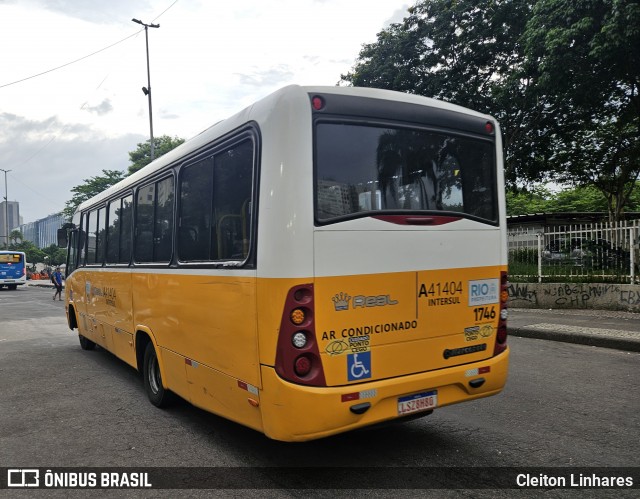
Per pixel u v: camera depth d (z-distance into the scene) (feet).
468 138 14.08
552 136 57.57
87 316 27.81
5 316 54.03
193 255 14.89
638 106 49.06
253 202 11.80
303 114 11.25
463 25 54.39
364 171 11.98
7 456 14.34
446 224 13.10
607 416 16.49
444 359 12.89
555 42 39.27
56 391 21.40
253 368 11.61
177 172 16.12
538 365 23.61
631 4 35.14
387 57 59.36
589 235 37.99
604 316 34.17
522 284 41.04
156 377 18.60
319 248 11.09
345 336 11.31
